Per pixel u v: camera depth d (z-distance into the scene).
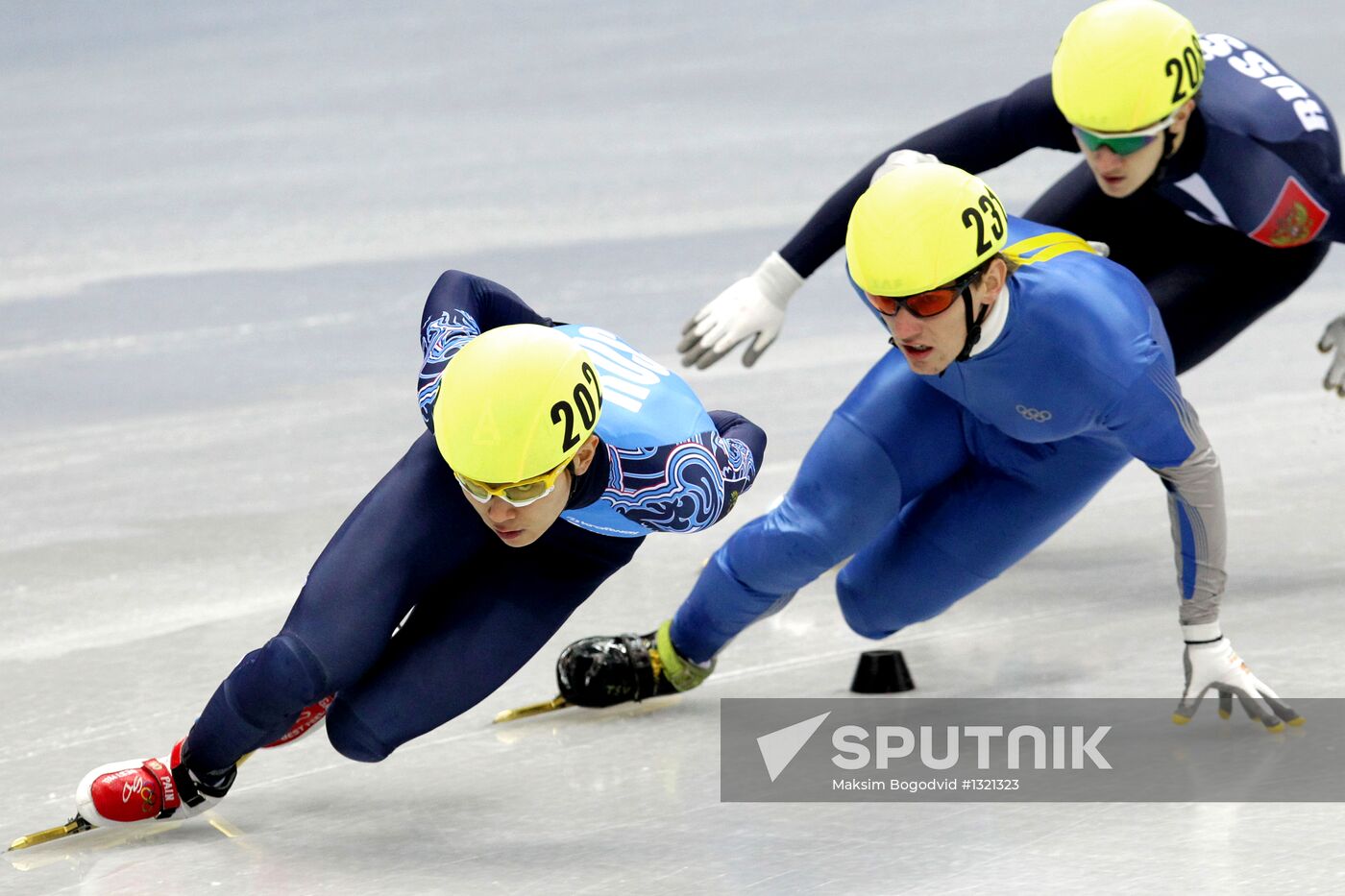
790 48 56.59
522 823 10.93
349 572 10.23
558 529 10.79
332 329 26.42
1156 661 13.56
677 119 44.78
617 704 13.12
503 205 35.22
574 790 11.48
